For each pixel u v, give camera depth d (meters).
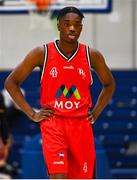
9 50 22.80
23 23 22.70
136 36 22.97
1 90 20.75
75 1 17.38
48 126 8.85
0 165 15.12
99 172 14.65
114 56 22.92
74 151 8.94
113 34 22.98
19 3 17.48
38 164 14.84
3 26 22.75
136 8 22.92
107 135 19.97
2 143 14.66
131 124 20.28
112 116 20.47
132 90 21.25
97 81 20.62
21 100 9.06
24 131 19.84
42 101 8.98
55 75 8.84
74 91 8.88
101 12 17.33
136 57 22.95
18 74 9.04
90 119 9.05
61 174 8.67
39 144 15.00
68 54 8.88
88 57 8.96
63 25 8.77
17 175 16.72
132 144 19.83
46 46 8.92
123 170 18.78
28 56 8.95
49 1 17.52
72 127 8.89
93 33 23.00
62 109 8.88
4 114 13.84
